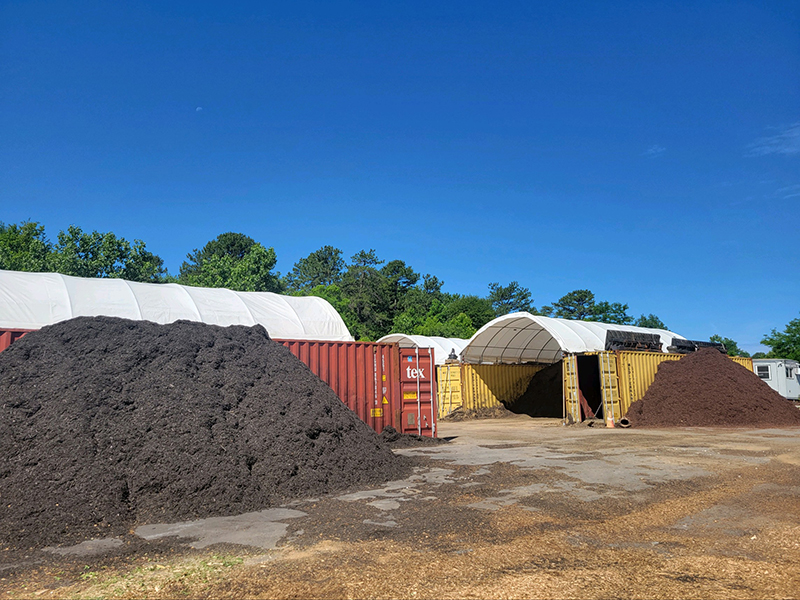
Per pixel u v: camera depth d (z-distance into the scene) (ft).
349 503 26.63
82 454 25.35
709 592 15.02
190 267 316.40
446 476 33.50
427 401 53.93
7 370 29.91
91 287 54.39
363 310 230.68
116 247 147.02
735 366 78.59
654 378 80.69
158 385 31.04
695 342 94.79
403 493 28.81
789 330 159.22
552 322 86.02
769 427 66.28
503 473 34.12
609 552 18.69
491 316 274.36
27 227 183.11
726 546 19.40
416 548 19.24
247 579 16.35
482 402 96.12
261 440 30.45
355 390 49.80
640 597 14.70
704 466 36.58
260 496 26.76
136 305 54.13
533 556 18.24
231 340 38.11
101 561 18.53
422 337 117.19
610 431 64.08
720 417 70.13
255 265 192.24
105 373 30.66
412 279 298.35
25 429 26.35
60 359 31.45
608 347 79.56
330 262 392.47
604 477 32.68
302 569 17.15
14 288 49.52
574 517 23.56
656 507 25.39
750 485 30.32
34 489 23.24
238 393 33.14
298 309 67.10
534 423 80.48
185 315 56.24
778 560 17.74
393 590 15.29
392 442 49.90
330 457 31.78
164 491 25.22
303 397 34.99
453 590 15.23
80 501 23.11
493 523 22.53
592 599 14.52
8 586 16.42
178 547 19.93
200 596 15.12
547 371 103.24
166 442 27.40
